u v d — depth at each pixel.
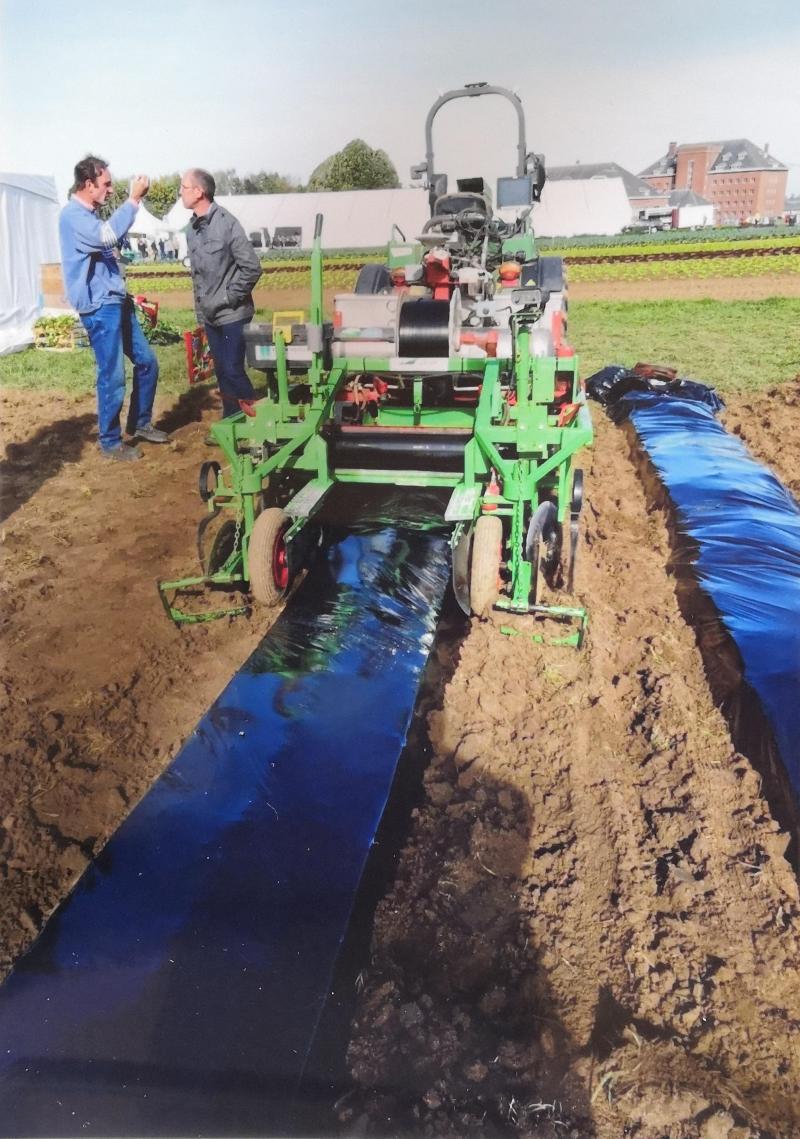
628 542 5.18
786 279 14.98
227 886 2.73
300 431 4.25
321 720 3.51
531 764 3.24
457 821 3.00
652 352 10.35
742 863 2.72
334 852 2.86
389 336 4.28
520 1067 2.20
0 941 2.53
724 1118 2.01
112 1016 2.33
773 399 8.24
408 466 4.66
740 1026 2.24
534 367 4.16
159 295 15.02
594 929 2.55
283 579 4.35
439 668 3.90
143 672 3.82
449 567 4.87
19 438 7.58
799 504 5.61
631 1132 2.04
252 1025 2.30
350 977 2.46
